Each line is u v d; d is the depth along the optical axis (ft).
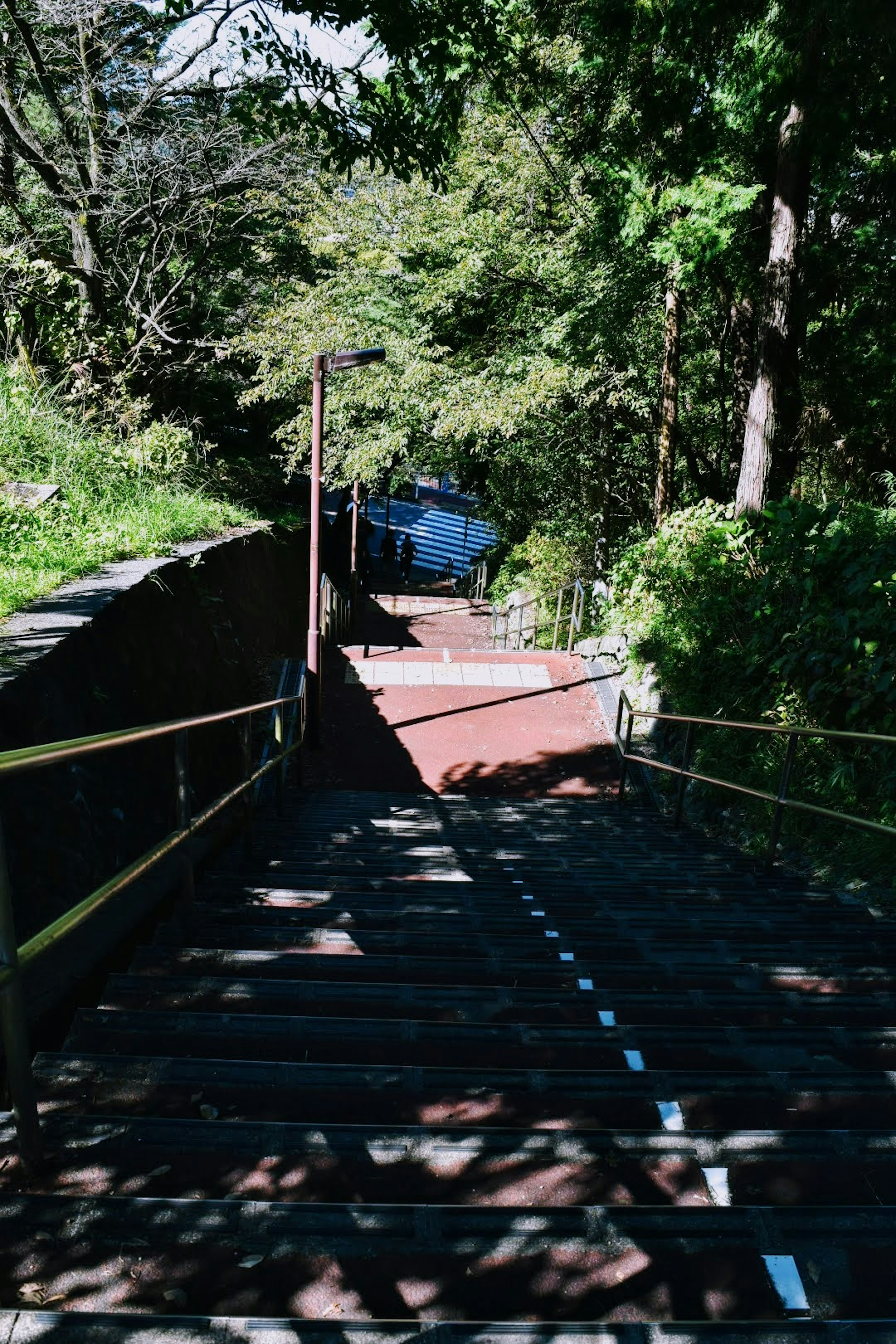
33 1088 6.40
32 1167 6.43
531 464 61.57
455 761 35.55
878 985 11.19
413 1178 6.48
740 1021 9.94
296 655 47.96
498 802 30.09
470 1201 6.31
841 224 41.29
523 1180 6.48
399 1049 8.66
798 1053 8.93
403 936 12.41
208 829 19.06
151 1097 7.52
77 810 13.88
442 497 174.29
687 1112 7.63
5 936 6.20
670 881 17.84
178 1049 8.53
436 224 52.90
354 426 58.23
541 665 45.21
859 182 37.60
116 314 49.24
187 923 12.17
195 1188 6.34
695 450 55.01
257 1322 4.87
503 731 38.19
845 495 41.63
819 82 26.81
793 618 26.21
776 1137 6.95
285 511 66.44
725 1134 6.96
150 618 22.16
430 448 63.26
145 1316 4.88
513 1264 5.57
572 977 11.32
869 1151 6.89
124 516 29.01
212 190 46.52
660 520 46.68
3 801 11.82
